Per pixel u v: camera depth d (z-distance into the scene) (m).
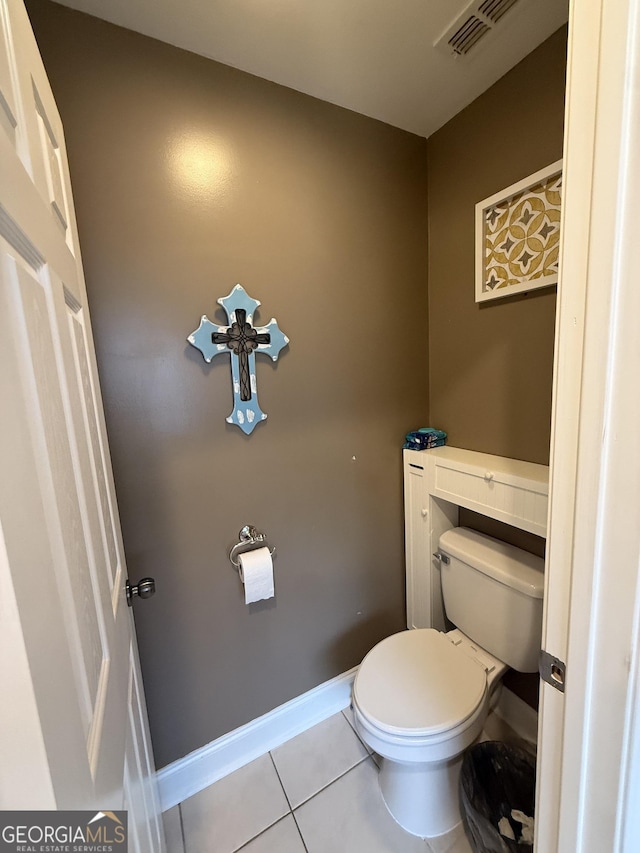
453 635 1.43
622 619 0.47
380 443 1.55
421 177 1.51
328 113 1.29
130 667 0.86
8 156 0.40
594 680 0.50
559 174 1.08
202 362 1.18
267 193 1.21
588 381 0.46
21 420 0.36
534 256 1.17
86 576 0.55
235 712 1.38
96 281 1.02
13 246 0.39
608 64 0.40
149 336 1.10
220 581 1.29
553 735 0.57
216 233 1.15
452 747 1.02
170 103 1.05
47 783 0.32
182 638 1.25
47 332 0.48
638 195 0.40
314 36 1.03
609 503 0.46
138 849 0.64
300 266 1.29
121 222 1.03
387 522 1.62
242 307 1.19
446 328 1.53
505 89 1.20
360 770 1.35
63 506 0.47
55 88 0.93
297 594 1.44
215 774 1.34
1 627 0.30
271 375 1.29
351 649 1.60
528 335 1.23
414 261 1.54
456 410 1.53
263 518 1.34
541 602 1.14
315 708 1.54
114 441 1.08
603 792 0.51
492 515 1.24
